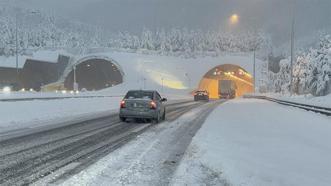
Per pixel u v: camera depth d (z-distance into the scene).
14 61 118.88
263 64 141.75
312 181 7.35
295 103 34.09
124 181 7.66
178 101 57.72
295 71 67.81
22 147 11.84
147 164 9.34
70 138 14.02
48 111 25.91
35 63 121.44
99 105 35.38
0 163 9.37
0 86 105.75
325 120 20.91
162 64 144.38
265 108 33.00
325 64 57.28
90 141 13.30
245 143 12.09
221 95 96.00
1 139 13.50
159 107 21.48
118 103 41.06
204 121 21.78
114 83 140.75
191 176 8.09
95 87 142.50
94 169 8.73
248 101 52.09
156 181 7.67
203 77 142.88
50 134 15.09
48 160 9.79
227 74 150.62
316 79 58.00
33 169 8.71
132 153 10.91
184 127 18.44
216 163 9.14
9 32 130.62
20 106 24.22
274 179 7.51
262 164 8.86
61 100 30.92
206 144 12.02
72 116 24.34
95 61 136.50
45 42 150.88
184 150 11.45
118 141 13.37
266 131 15.37
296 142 12.34
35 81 122.81
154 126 18.97
